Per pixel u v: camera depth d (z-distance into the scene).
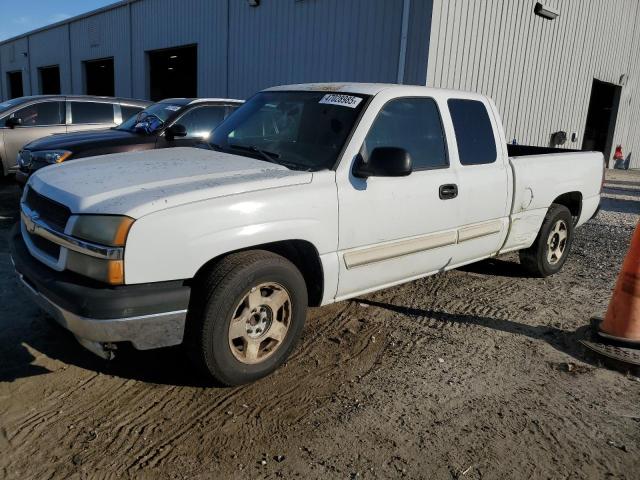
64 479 2.65
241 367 3.45
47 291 3.16
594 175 6.46
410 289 5.55
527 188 5.38
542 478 2.86
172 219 3.07
